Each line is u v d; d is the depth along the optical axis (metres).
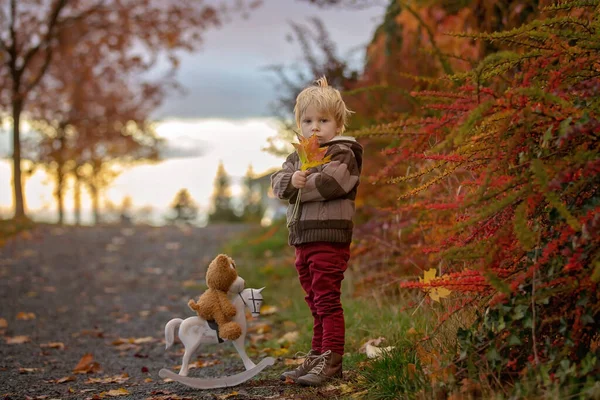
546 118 2.64
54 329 6.16
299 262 3.55
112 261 10.48
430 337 3.06
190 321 3.49
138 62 17.34
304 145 3.25
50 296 7.79
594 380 2.44
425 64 5.97
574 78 2.74
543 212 2.77
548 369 2.49
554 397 2.36
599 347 2.54
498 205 2.46
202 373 4.15
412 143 3.41
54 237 13.12
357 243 5.89
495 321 2.71
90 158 21.06
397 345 3.62
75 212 22.89
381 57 8.04
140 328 6.17
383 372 3.20
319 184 3.34
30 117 18.47
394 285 4.94
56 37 16.02
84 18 16.19
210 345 5.18
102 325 6.35
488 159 2.89
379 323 4.36
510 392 2.56
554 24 2.94
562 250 2.52
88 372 4.48
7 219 15.02
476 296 2.92
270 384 3.49
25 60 15.84
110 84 18.94
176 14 16.17
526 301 2.60
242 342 3.51
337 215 3.40
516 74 2.99
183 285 8.50
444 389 2.72
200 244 12.38
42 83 18.16
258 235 11.23
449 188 4.01
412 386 2.92
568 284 2.49
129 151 20.98
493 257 2.58
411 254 4.58
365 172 6.27
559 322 2.64
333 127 3.61
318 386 3.32
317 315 3.55
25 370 4.50
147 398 3.41
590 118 2.48
